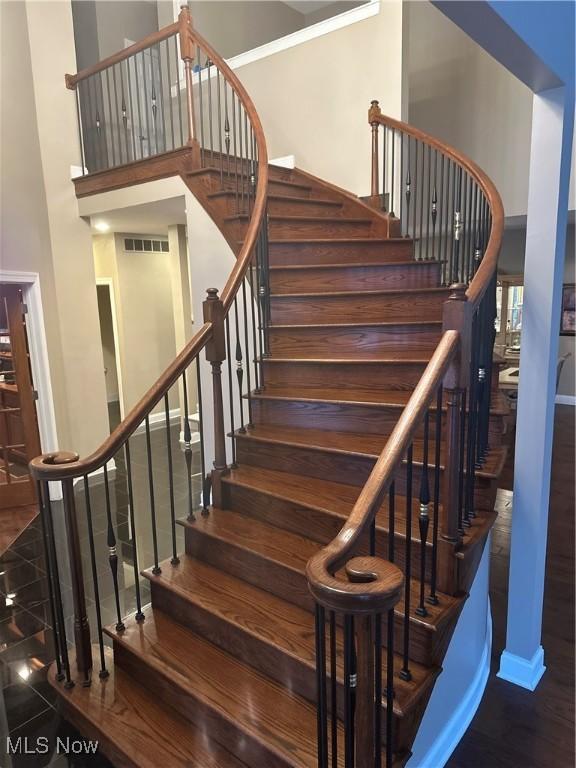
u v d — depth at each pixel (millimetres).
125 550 3463
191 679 1832
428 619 1627
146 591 2959
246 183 3846
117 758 1778
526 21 1434
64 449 4656
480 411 2082
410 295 3072
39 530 3824
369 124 4230
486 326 2059
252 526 2322
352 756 1180
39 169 4340
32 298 4355
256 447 2604
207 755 1702
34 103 4270
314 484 2373
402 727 1485
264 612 1973
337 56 4445
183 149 3730
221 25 6074
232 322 3521
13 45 4105
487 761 1864
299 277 3500
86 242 4707
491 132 5594
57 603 2014
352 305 3197
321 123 4625
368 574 1101
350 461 2312
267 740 1572
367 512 1270
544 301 1971
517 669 2236
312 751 1533
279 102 4859
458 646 1913
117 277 6531
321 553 1174
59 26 4383
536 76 1707
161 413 6953
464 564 1777
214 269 3676
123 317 6633
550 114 1855
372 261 3812
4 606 2869
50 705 2162
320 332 3051
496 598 2885
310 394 2744
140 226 5758
